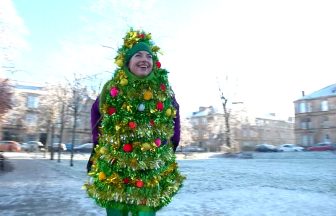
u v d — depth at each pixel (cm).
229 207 713
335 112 6844
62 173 1584
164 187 276
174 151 296
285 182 1236
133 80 273
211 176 1515
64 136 5472
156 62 285
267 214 641
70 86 2730
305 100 7275
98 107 287
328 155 4128
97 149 281
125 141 267
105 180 269
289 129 9938
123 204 266
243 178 1409
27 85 6231
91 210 672
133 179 264
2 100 1559
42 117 4553
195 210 678
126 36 290
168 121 284
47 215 625
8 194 896
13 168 1812
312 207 715
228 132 5041
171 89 290
